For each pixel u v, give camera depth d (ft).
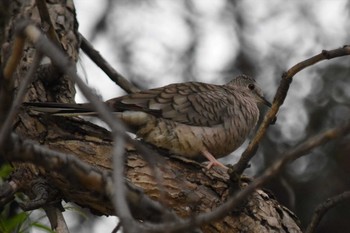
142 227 17.98
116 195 17.49
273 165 19.66
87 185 22.76
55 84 35.01
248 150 29.07
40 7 30.30
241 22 54.80
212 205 31.35
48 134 32.24
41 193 30.30
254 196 31.76
